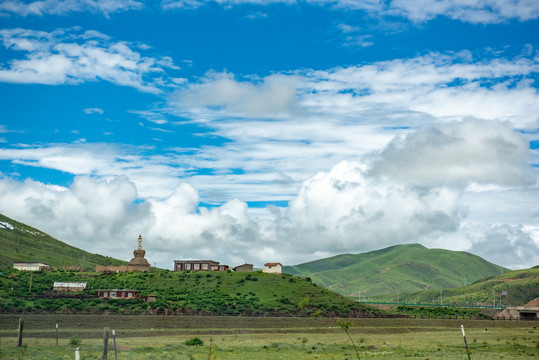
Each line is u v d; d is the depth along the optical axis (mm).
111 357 69375
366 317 184625
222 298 189375
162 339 113000
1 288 180000
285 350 88500
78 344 90062
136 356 72438
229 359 72750
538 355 81750
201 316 157625
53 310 160875
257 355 79312
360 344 102312
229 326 145875
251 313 174625
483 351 88562
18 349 74125
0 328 119938
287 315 176750
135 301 178750
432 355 78812
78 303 171125
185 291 198625
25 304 162875
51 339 105062
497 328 166250
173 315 164125
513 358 74750
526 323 177625
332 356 77125
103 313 163625
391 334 141875
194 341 98312
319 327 152000
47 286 195875
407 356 77250
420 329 158125
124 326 136000
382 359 72688
